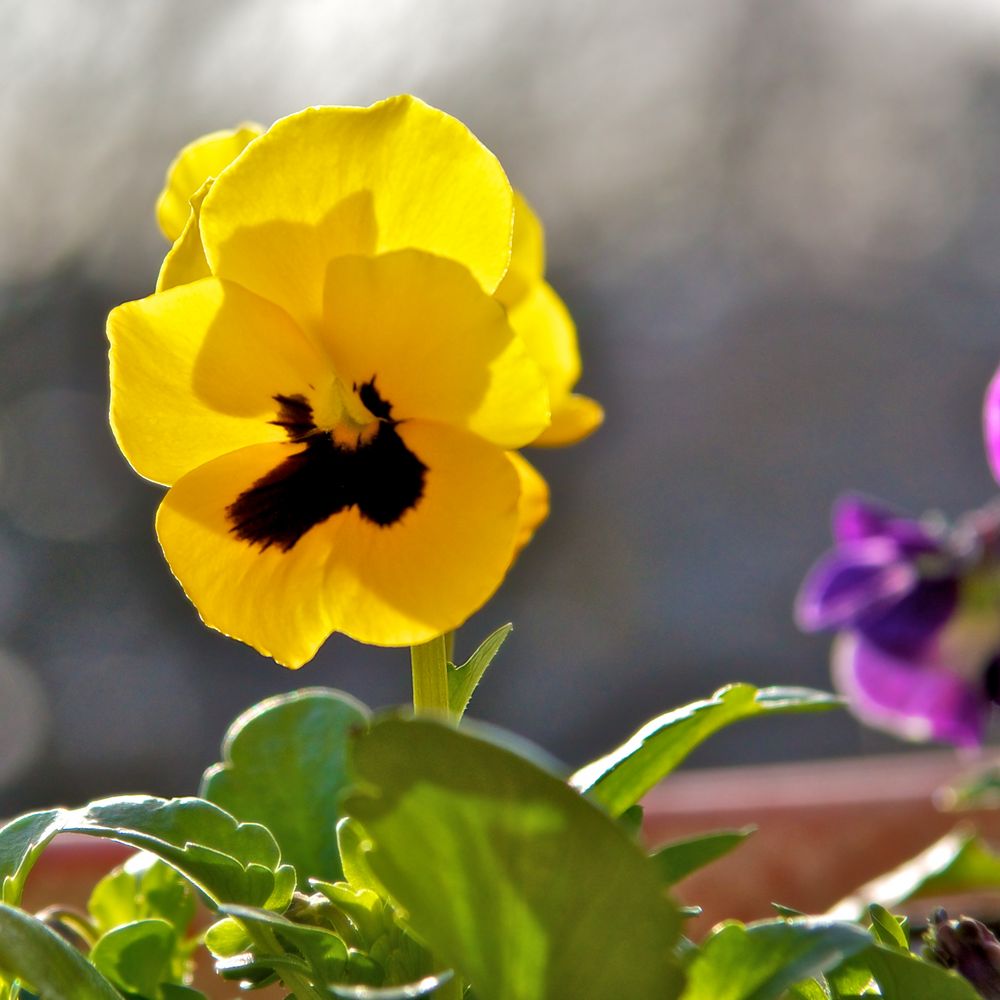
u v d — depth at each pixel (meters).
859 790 0.73
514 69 1.96
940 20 2.02
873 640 0.65
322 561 0.46
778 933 0.45
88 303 1.86
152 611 1.82
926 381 1.94
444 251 0.46
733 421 1.96
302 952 0.47
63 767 1.71
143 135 1.75
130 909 0.53
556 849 0.44
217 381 0.46
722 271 2.05
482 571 0.45
